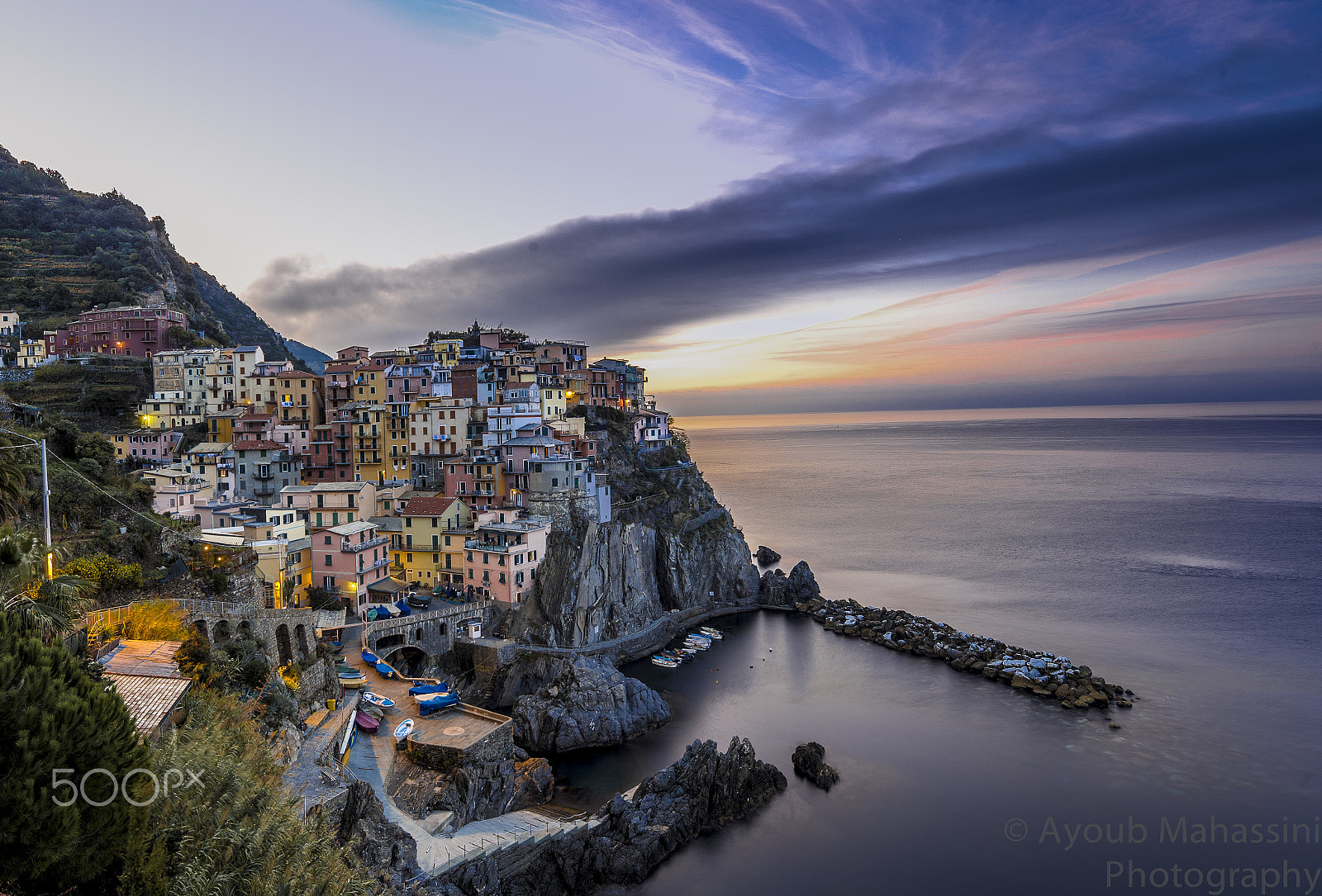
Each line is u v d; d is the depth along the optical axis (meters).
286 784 43.91
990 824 67.75
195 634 47.31
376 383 151.00
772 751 81.69
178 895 22.17
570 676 87.69
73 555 53.53
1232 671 105.38
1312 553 179.00
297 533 95.12
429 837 53.44
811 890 58.44
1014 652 108.94
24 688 20.55
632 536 123.75
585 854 59.69
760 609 140.50
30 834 19.28
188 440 141.12
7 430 67.94
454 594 109.25
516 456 128.88
